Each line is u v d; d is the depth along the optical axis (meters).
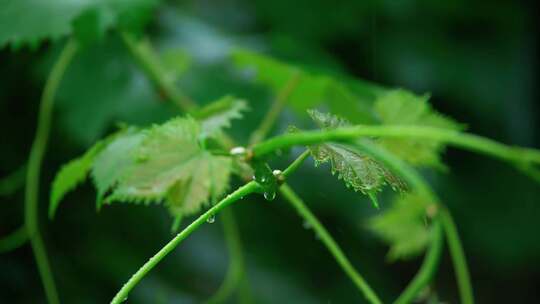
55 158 1.18
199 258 1.33
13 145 1.19
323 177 1.35
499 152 0.73
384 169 0.74
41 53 1.16
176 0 1.45
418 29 1.61
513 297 1.95
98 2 0.90
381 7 1.54
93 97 1.10
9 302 1.17
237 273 0.99
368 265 1.49
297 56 1.22
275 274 1.39
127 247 1.27
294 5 1.49
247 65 1.04
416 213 0.93
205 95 1.14
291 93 1.00
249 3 1.50
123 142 0.79
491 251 1.80
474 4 1.65
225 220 0.99
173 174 0.78
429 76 1.61
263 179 0.74
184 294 1.28
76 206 1.25
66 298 1.19
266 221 1.41
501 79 1.69
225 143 0.84
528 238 1.79
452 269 1.99
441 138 0.72
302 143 0.74
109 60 1.10
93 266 1.23
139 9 0.91
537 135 1.72
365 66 1.53
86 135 1.09
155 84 1.00
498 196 1.80
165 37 1.20
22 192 1.21
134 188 0.78
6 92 1.17
